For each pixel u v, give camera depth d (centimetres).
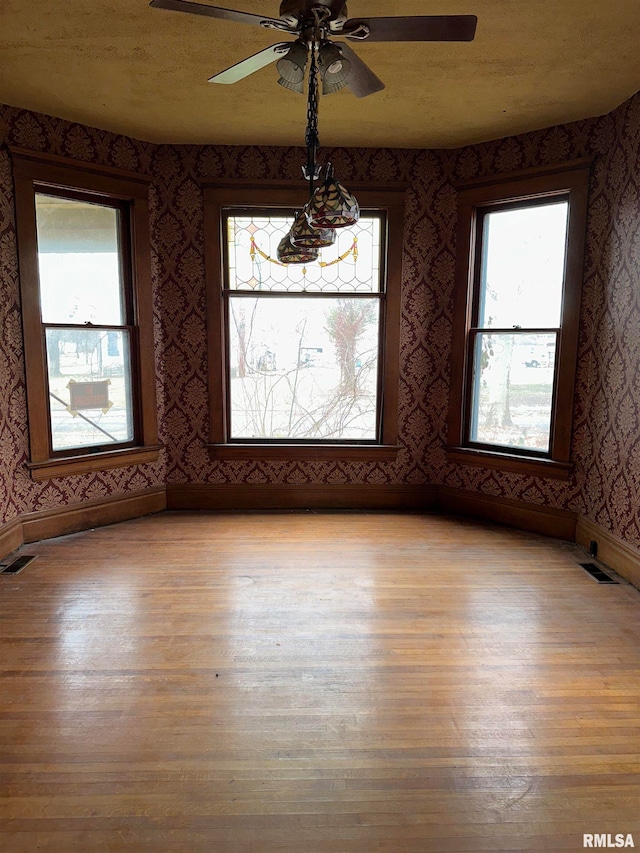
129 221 389
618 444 319
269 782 167
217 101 318
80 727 190
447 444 423
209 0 221
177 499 433
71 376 374
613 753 180
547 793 164
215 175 394
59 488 372
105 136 366
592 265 345
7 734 186
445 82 291
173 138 380
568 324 355
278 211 407
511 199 375
